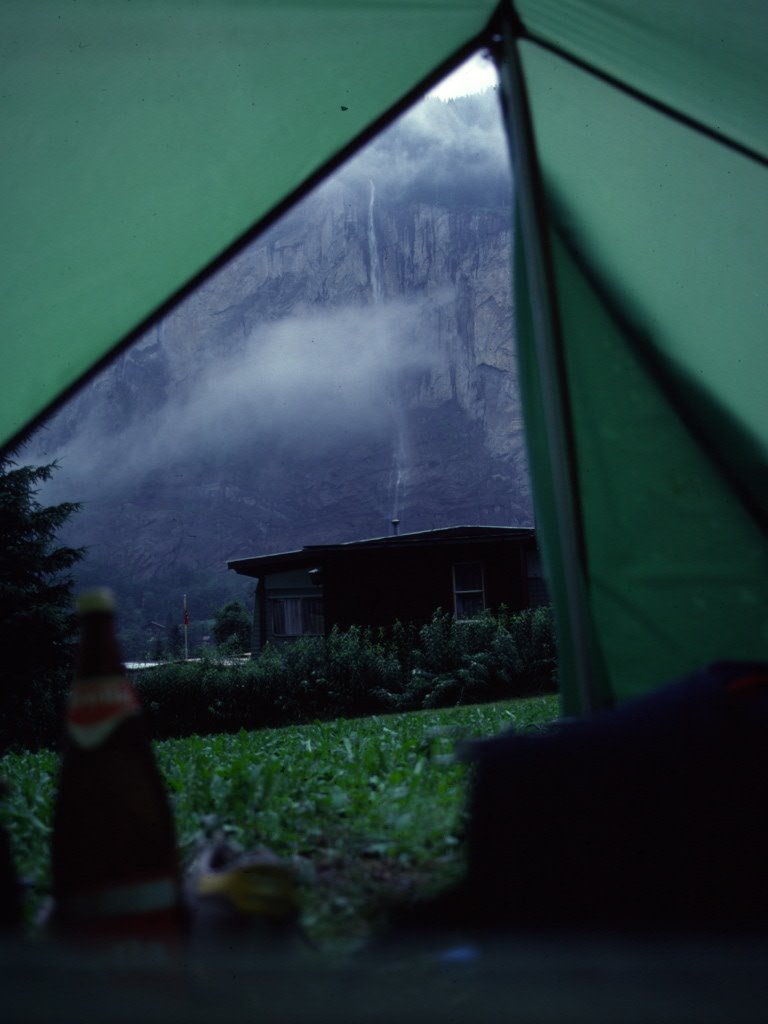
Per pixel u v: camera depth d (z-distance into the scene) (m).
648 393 4.53
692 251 4.52
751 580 4.34
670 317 4.55
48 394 4.72
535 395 4.28
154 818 1.91
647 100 4.17
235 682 19.83
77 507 21.45
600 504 4.43
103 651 2.00
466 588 24.30
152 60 3.50
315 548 24.59
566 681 4.07
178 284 4.49
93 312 4.38
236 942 1.74
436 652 19.56
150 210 4.07
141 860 1.86
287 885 1.91
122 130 3.72
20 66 3.36
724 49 3.65
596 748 1.92
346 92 3.98
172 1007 0.76
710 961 0.83
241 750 6.99
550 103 4.36
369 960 1.38
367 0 3.54
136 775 1.93
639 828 1.80
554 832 1.84
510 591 23.77
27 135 3.60
